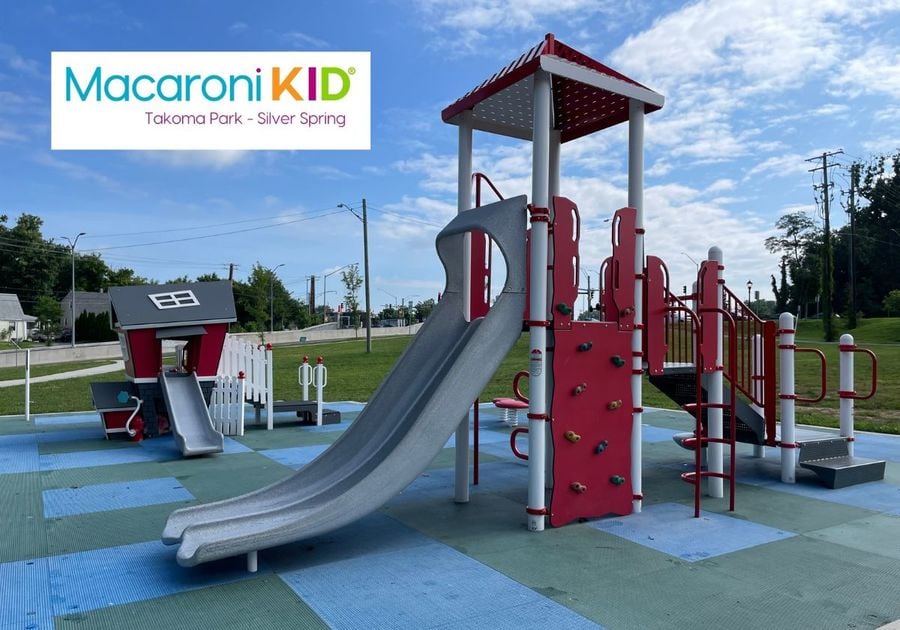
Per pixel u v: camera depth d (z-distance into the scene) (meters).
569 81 5.48
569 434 4.84
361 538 4.55
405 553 4.23
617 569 3.94
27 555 4.17
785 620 3.22
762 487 6.28
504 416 11.37
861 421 10.82
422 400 4.93
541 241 4.70
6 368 29.59
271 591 3.56
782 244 76.31
